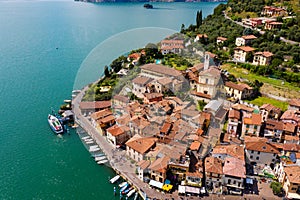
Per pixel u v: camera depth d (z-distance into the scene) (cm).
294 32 12412
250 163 7150
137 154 5794
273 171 6906
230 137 7288
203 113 5972
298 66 10588
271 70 10650
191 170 6178
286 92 9488
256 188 6444
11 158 7412
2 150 7775
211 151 6669
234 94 9325
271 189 6425
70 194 6200
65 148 7781
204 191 6103
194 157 6372
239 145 7262
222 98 7475
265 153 6988
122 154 6175
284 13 15312
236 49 12062
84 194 6203
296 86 9869
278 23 13538
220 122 6731
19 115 9756
